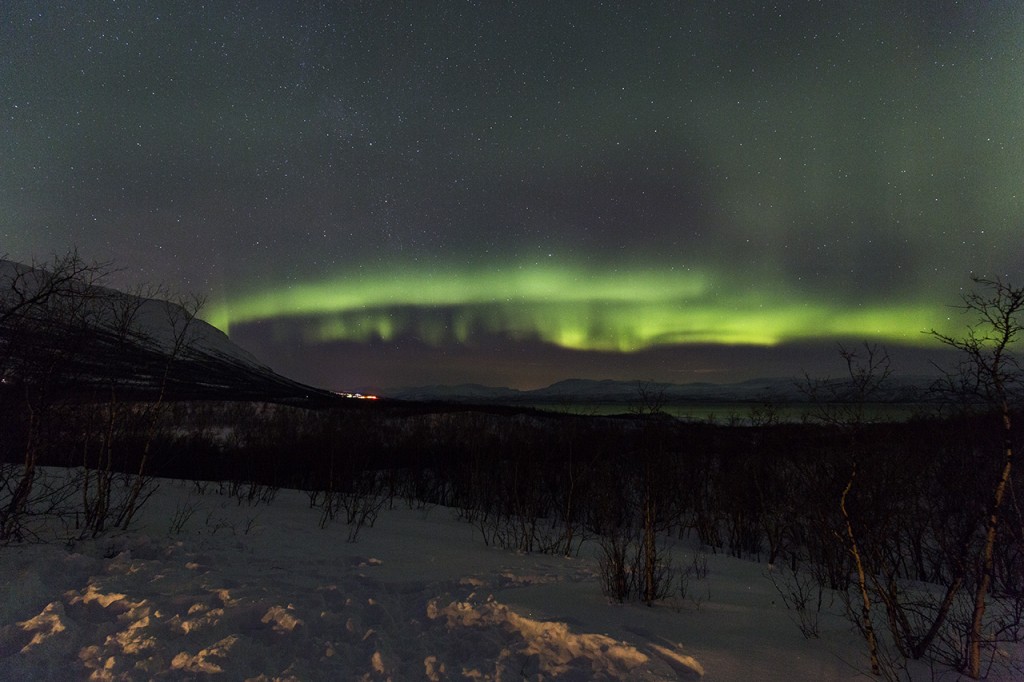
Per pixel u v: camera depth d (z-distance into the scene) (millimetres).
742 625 4438
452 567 6352
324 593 4785
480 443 21094
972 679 3453
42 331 6027
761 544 11680
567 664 3504
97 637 3592
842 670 3535
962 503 6020
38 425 6047
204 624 3816
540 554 7781
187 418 22484
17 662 3191
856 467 4492
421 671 3422
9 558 4906
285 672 3260
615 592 5207
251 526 8258
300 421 27922
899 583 6527
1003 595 4766
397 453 21047
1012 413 3588
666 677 3271
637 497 12234
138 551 5984
